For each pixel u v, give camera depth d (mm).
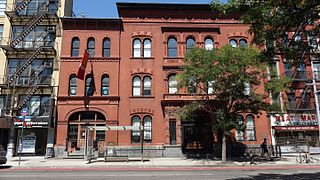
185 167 20656
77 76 28125
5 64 30625
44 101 29828
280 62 30641
